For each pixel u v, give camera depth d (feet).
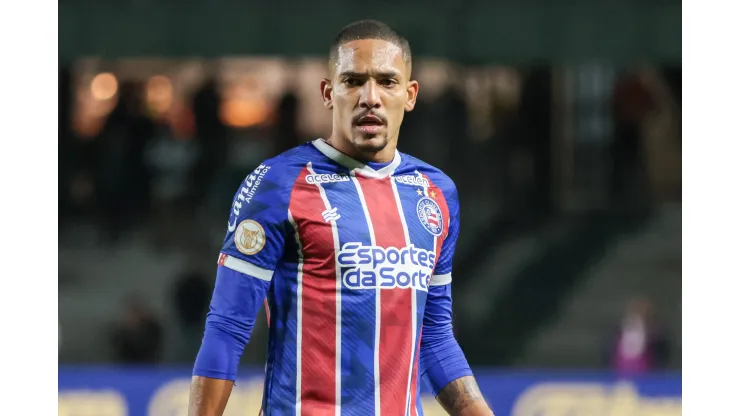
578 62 159.63
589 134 169.89
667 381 103.50
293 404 43.04
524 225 166.50
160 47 133.90
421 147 165.58
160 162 165.27
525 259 164.14
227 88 169.17
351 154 44.57
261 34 133.80
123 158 165.78
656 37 133.18
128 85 167.63
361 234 43.32
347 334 42.91
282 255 43.60
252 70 170.30
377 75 43.55
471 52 133.69
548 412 103.30
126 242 163.53
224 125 167.84
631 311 140.56
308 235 43.01
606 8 133.18
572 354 155.12
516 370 149.69
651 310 141.49
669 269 164.14
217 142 166.91
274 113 167.73
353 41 43.91
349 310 42.86
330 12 133.59
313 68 170.09
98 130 167.84
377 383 43.09
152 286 157.89
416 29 133.80
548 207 168.35
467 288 162.61
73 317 154.71
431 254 45.09
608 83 169.27
